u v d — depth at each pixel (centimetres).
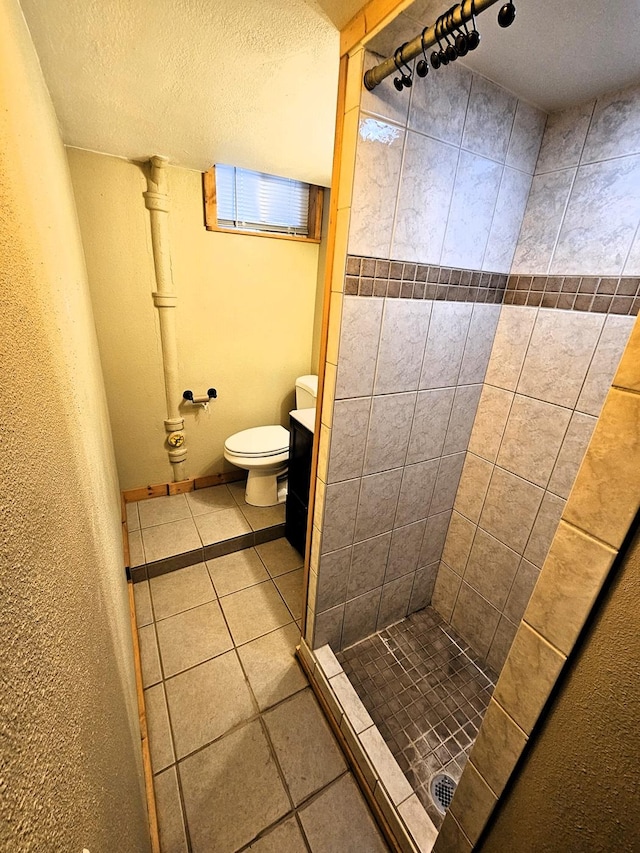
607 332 106
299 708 138
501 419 138
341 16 79
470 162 104
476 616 159
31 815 23
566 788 48
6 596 23
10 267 35
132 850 60
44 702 29
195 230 209
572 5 71
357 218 92
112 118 134
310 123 134
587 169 105
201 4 76
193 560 202
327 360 108
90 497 74
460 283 118
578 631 45
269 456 229
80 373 91
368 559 145
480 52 87
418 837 98
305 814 110
